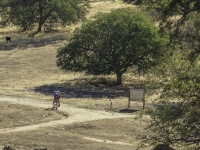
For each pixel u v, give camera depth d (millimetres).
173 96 25594
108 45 78375
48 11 130125
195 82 24281
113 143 43156
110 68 79312
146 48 76625
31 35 127688
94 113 58656
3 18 139375
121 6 147375
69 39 82938
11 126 51062
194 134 24641
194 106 24047
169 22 22969
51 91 73625
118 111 59812
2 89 75000
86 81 82562
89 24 81000
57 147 40031
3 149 37031
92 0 167625
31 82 81062
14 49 112438
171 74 36125
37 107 61375
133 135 47188
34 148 39188
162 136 25922
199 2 21766
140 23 77000
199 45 23078
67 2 133625
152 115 26219
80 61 80562
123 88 76250
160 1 22766
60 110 59906
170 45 23828
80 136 46156
